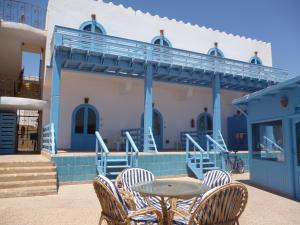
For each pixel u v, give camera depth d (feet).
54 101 37.76
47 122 45.68
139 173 19.88
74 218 19.51
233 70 52.70
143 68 45.52
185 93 60.70
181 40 60.59
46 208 22.13
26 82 56.39
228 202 11.77
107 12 52.49
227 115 68.28
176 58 48.98
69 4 49.11
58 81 38.58
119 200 13.04
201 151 38.86
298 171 27.07
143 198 17.76
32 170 30.09
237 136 63.87
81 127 50.67
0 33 46.19
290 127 28.68
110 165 34.88
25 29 45.19
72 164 33.14
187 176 40.75
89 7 50.83
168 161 39.81
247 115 36.91
